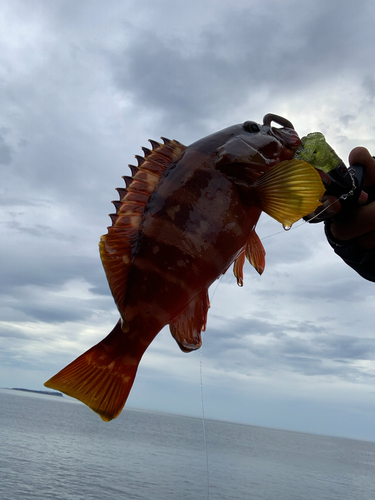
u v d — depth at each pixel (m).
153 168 0.33
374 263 0.35
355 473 7.40
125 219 0.32
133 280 0.31
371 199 0.34
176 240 0.31
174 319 0.32
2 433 6.52
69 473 3.92
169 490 3.66
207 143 0.34
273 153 0.34
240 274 0.36
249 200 0.33
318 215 0.34
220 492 3.82
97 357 0.30
